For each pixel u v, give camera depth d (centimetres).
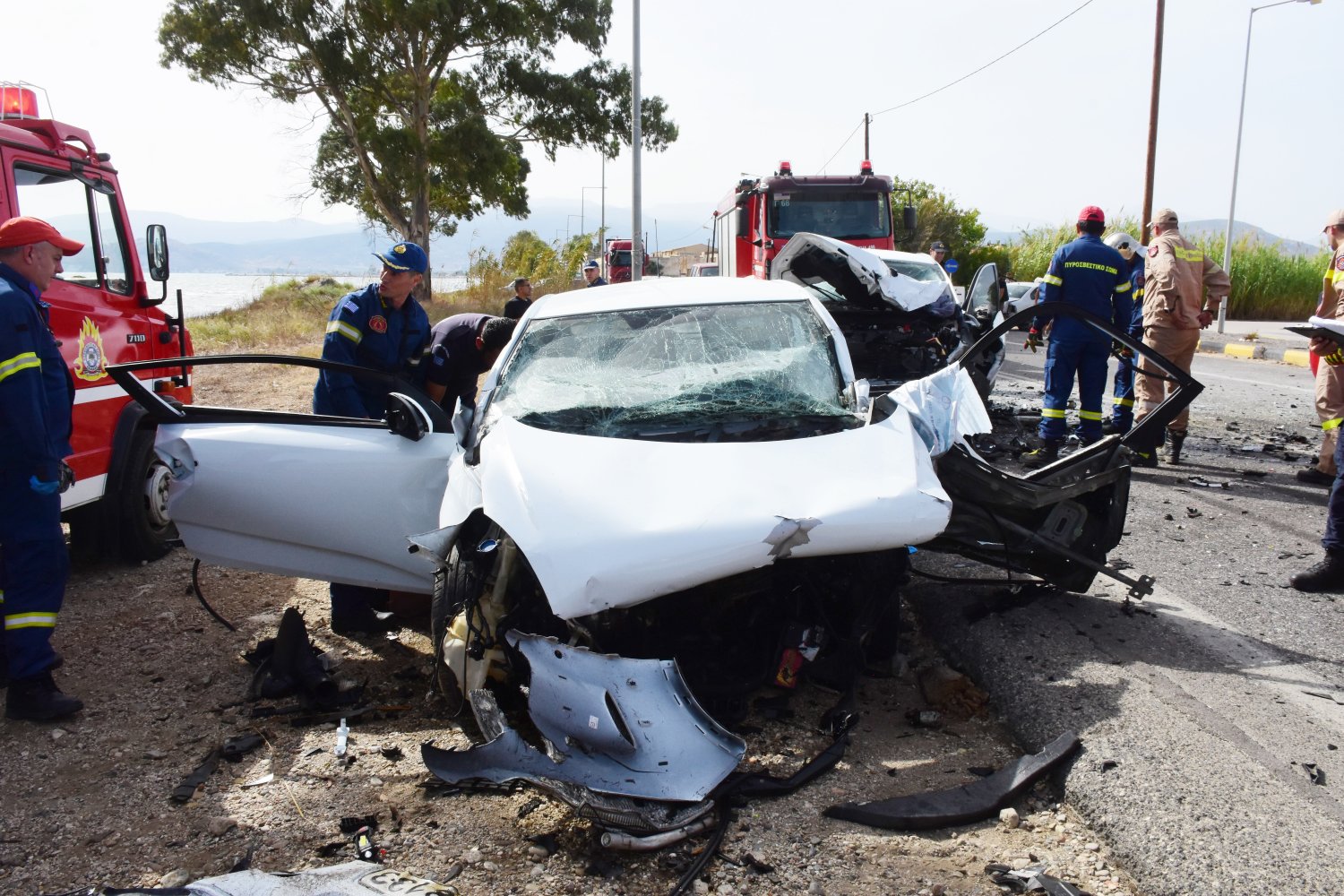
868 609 381
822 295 965
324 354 514
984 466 414
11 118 542
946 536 431
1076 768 321
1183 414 791
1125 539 593
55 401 419
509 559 350
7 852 308
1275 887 256
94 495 573
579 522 328
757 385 427
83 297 566
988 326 1011
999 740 361
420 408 432
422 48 3403
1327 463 722
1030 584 477
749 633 387
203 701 418
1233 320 2953
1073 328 754
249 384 1427
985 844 296
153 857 303
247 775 351
